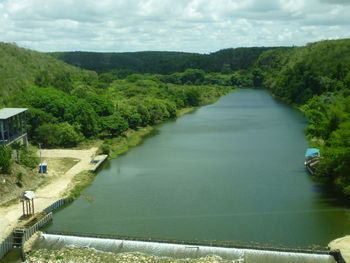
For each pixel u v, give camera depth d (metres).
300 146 126.19
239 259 55.66
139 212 74.81
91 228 68.00
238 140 137.00
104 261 55.81
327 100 162.38
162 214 73.81
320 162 86.19
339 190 81.31
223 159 111.88
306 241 62.16
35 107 131.25
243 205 77.50
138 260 55.88
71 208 77.00
